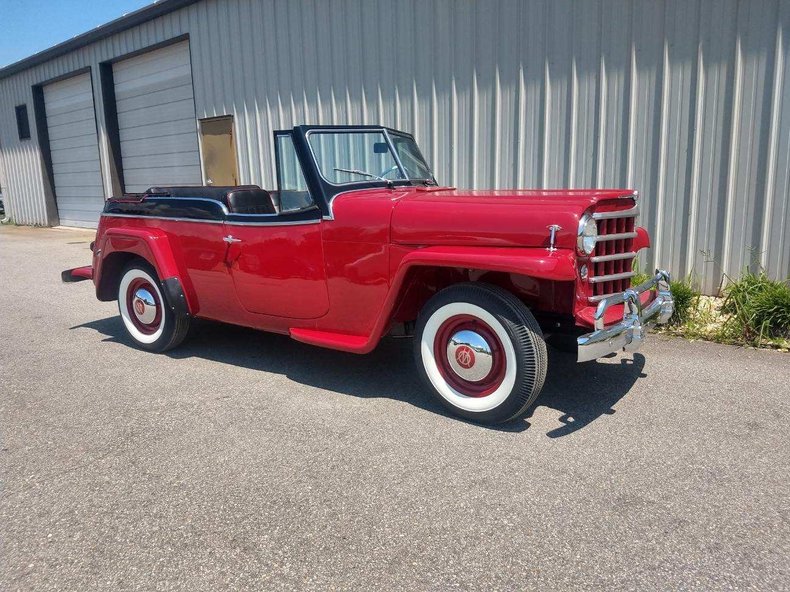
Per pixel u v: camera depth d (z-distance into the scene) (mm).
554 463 3057
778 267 5586
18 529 2613
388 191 4141
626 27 5922
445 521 2600
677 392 3932
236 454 3221
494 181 7059
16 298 7336
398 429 3473
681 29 5660
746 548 2383
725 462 3039
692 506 2666
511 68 6688
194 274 4652
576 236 3109
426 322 3588
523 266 3080
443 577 2266
